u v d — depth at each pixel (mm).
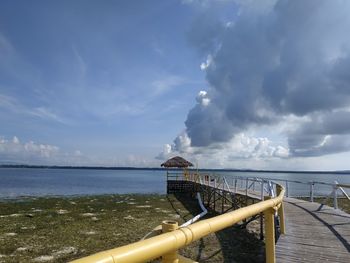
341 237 9711
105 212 25125
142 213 24609
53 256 12953
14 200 33875
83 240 15461
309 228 10977
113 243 15000
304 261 7578
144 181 98438
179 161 45312
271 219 5562
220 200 30188
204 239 15102
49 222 20312
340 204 27656
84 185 69000
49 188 56594
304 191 56656
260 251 13641
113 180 101438
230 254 13109
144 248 1744
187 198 36688
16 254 13164
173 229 2291
